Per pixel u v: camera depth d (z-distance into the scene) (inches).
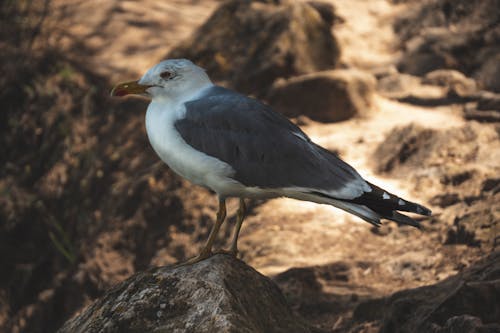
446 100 582.9
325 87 571.2
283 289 355.9
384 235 409.7
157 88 258.5
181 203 519.8
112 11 780.6
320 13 717.9
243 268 245.0
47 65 712.4
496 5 666.2
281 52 616.1
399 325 284.0
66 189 622.5
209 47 655.8
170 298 231.1
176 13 785.6
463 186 435.5
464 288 267.4
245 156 247.4
